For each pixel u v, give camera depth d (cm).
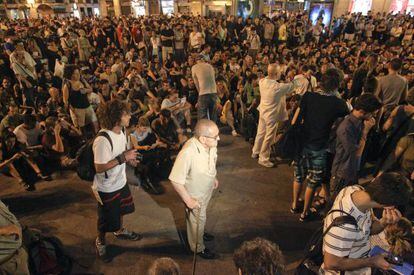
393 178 160
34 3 2712
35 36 1015
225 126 680
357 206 170
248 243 140
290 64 792
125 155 270
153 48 1253
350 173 303
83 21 1862
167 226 367
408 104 341
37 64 884
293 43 1499
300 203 405
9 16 2753
